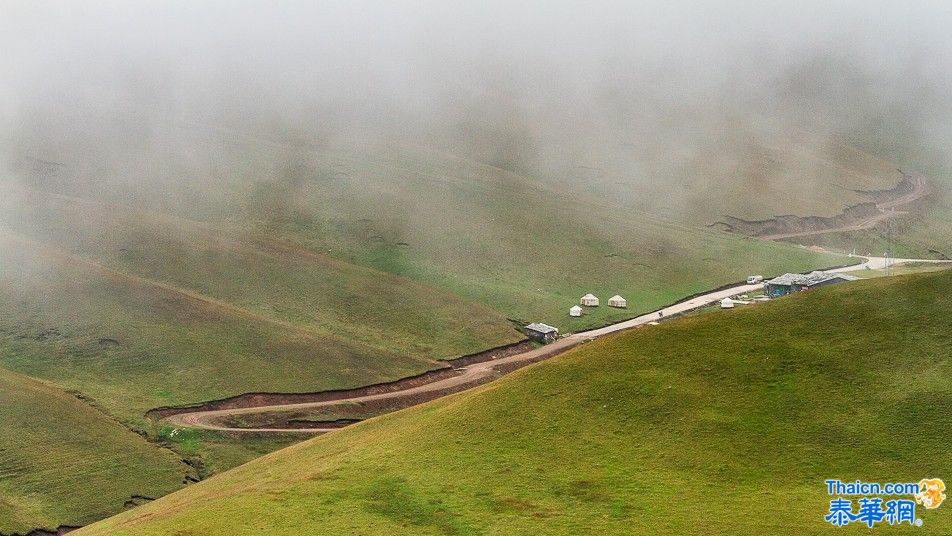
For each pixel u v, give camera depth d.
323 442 88.94
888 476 60.06
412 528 60.50
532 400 77.00
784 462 63.25
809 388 70.38
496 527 59.50
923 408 65.81
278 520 62.59
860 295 81.25
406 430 80.12
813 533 54.62
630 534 56.81
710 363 75.88
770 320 80.50
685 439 67.62
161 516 68.81
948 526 54.09
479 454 70.50
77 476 115.75
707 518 57.69
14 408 128.88
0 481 111.19
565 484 64.44
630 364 78.56
